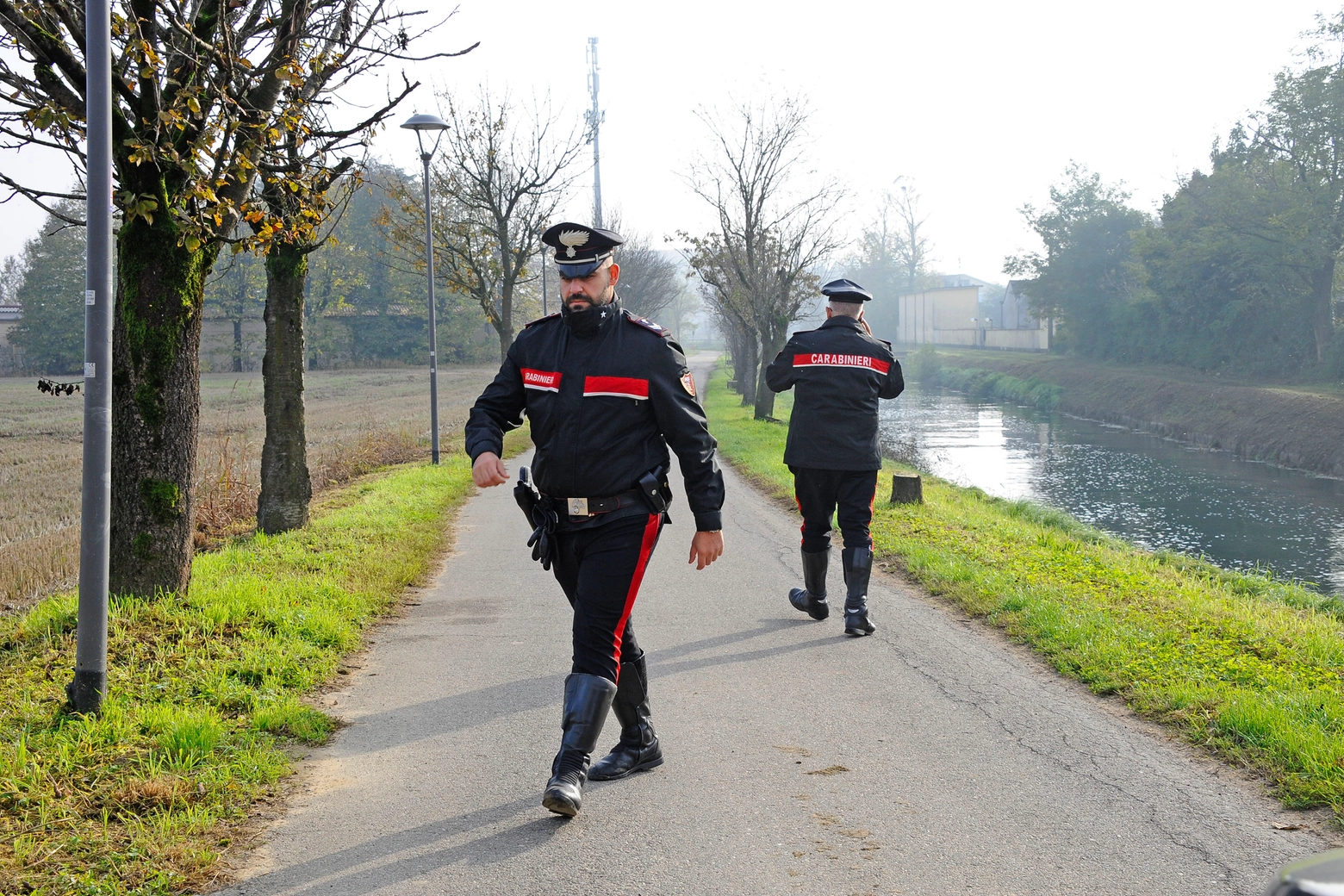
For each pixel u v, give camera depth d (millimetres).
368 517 11547
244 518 12359
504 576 8969
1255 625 6363
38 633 6020
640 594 8055
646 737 4332
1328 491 21859
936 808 3891
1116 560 9094
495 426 4078
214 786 4062
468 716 5141
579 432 3885
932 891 3244
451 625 7152
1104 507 19688
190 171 5992
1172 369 44625
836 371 6613
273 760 4426
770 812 3895
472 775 4352
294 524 10633
